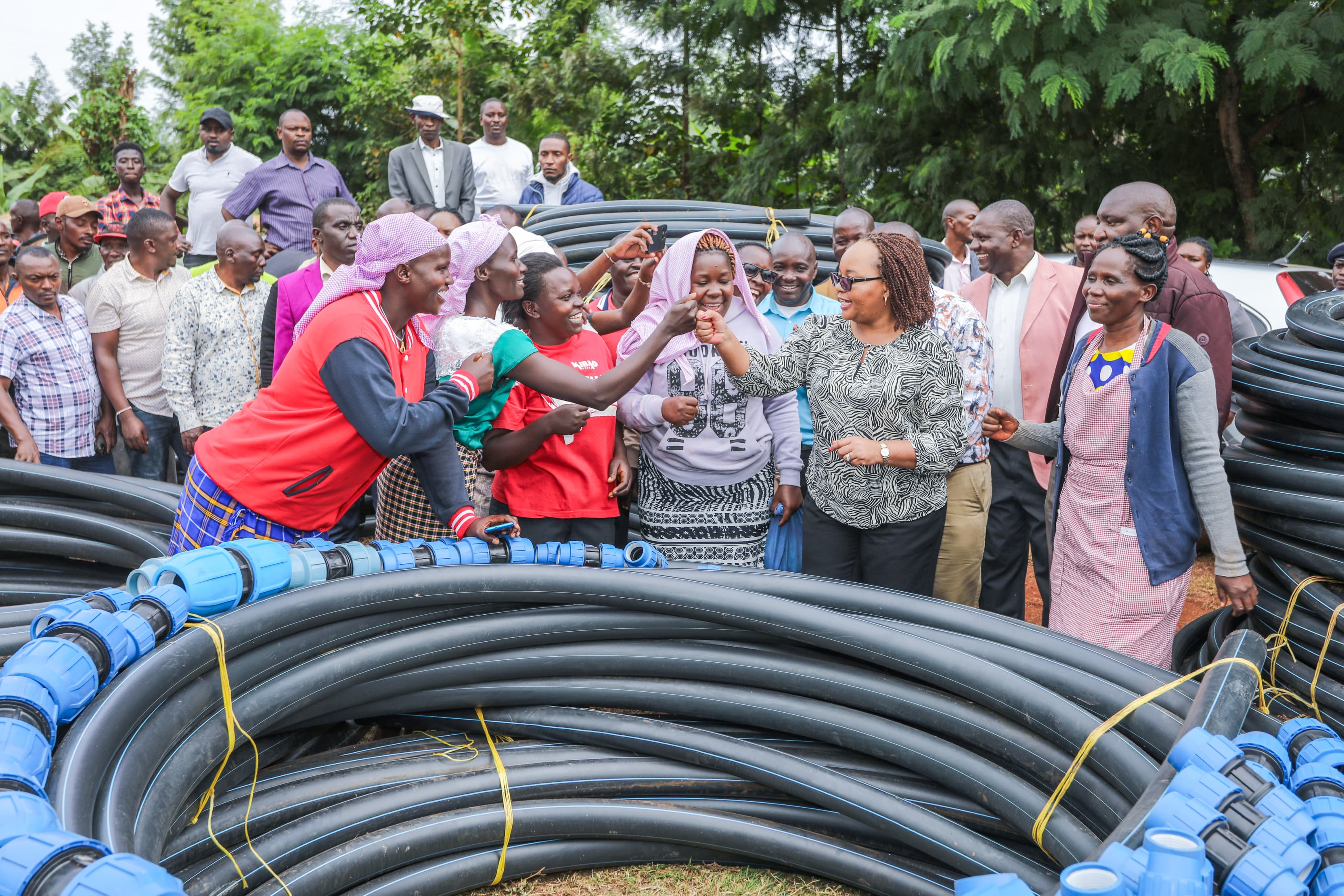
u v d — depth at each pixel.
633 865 2.95
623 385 3.23
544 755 2.98
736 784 2.96
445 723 3.15
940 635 2.97
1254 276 6.94
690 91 16.02
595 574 3.07
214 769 2.69
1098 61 10.04
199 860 2.58
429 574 2.92
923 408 3.47
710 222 5.71
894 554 3.60
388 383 2.82
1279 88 11.40
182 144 25.27
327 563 2.84
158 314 5.66
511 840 2.79
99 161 24.61
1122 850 1.94
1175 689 2.69
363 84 19.38
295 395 2.88
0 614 3.55
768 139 14.77
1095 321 3.45
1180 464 3.27
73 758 2.13
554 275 3.56
